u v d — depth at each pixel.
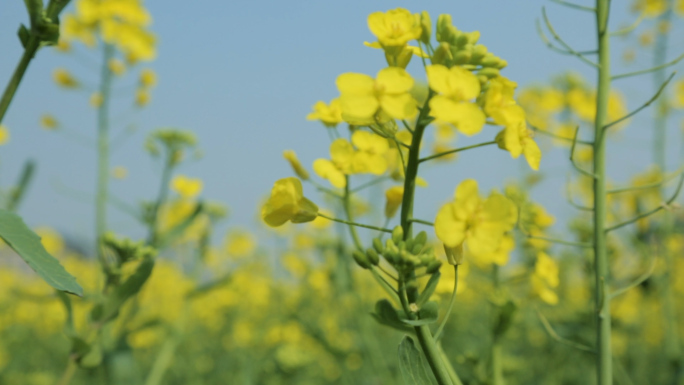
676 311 1.12
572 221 0.74
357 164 0.35
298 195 0.35
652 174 0.93
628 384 0.70
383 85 0.33
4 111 0.34
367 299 0.87
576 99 0.98
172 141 0.79
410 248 0.34
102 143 0.78
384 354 0.89
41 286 1.61
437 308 0.33
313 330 0.81
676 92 0.91
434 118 0.34
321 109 0.39
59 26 0.34
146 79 0.85
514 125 0.33
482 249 0.32
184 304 0.81
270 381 0.84
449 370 0.38
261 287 1.43
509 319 0.45
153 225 0.69
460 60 0.34
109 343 0.59
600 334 0.39
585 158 0.96
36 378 1.04
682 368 0.80
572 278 0.89
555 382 0.72
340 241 0.76
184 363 1.15
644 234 0.87
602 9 0.41
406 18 0.35
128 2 0.85
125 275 0.46
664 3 0.83
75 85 0.81
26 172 0.65
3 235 0.32
